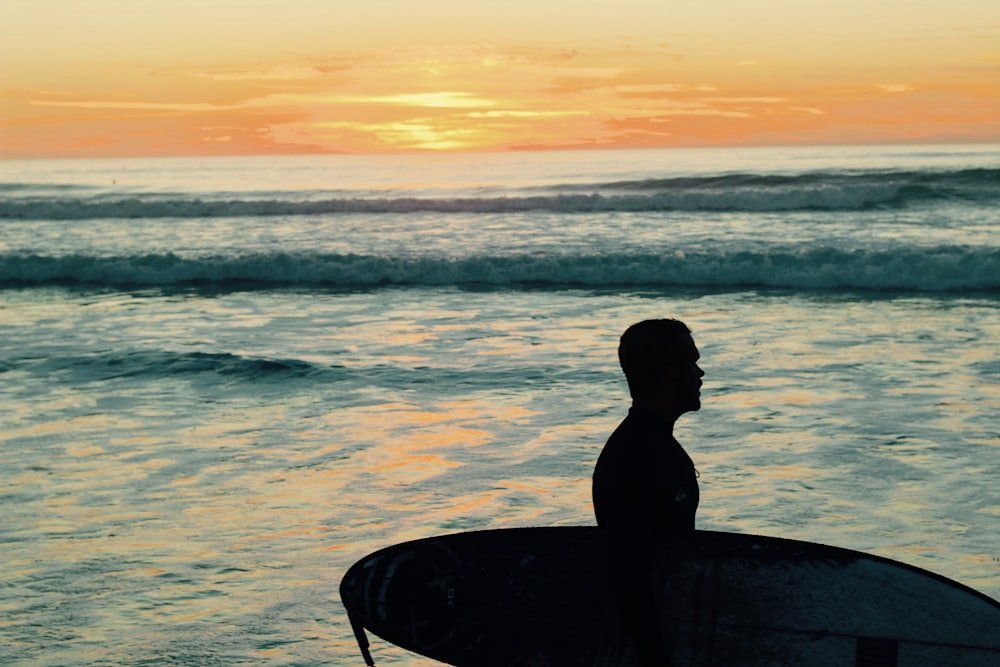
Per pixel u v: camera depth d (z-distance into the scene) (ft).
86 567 14.56
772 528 15.53
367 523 16.25
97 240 68.44
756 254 49.16
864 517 15.92
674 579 7.25
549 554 7.88
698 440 20.84
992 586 13.06
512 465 19.34
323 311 41.65
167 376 28.22
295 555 14.88
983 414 22.24
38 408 24.98
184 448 21.09
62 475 19.29
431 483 18.33
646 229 66.59
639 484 6.68
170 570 14.39
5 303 45.73
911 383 25.52
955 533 15.10
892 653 6.93
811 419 22.25
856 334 33.37
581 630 7.41
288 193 118.93
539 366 28.86
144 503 17.51
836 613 7.13
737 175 98.37
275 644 11.97
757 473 18.45
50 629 12.50
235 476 19.03
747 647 7.07
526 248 58.65
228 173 220.02
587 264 50.16
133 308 43.50
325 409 24.38
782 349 30.78
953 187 77.51
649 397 7.00
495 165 233.14
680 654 7.14
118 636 12.26
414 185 139.33
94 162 435.94
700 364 28.60
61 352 32.30
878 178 91.66
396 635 7.88
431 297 45.55
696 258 49.21
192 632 12.34
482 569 7.95
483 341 33.42
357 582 8.27
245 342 34.01
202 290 49.62
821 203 77.15
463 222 73.31
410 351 31.68
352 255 52.75
